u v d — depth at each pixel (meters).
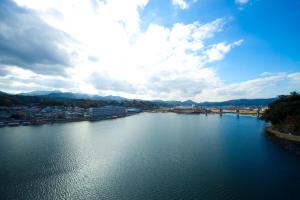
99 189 50.38
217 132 141.38
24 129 152.00
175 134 133.50
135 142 107.00
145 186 52.03
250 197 46.22
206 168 65.19
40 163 70.06
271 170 62.91
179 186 51.97
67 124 190.50
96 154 82.31
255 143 102.06
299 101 118.12
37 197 46.25
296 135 104.56
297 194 47.50
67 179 56.59
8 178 56.97
